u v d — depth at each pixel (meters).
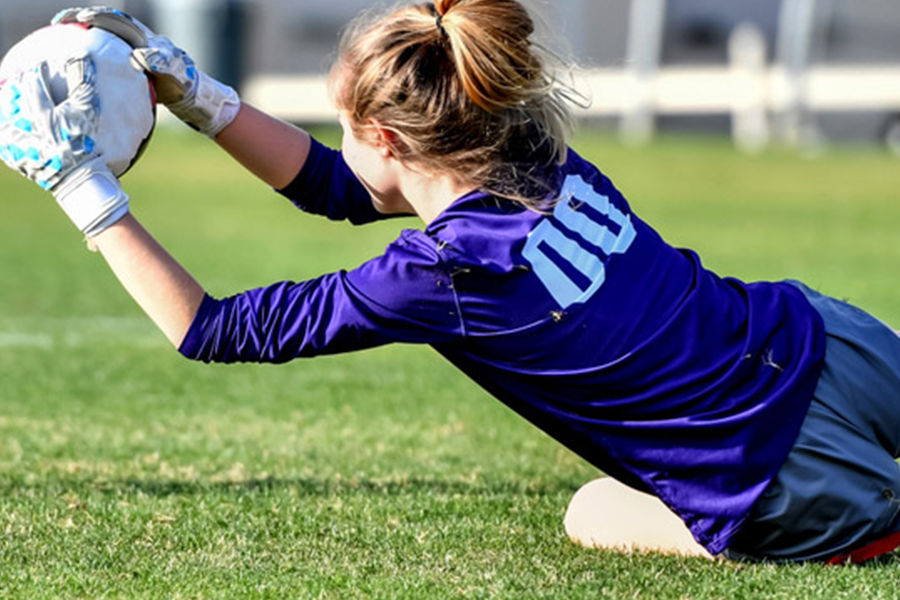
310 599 11.27
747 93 71.19
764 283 12.20
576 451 11.84
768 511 11.54
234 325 10.88
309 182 12.78
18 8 74.75
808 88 71.25
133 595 11.46
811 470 11.48
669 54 76.31
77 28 11.16
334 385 23.48
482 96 10.55
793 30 71.06
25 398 21.97
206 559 12.55
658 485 11.61
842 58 73.88
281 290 11.04
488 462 17.58
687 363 11.30
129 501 14.97
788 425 11.49
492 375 11.40
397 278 10.81
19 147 10.68
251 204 53.31
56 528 13.68
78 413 20.89
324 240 45.28
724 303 11.64
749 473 11.42
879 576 11.62
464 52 10.51
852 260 40.09
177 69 11.75
